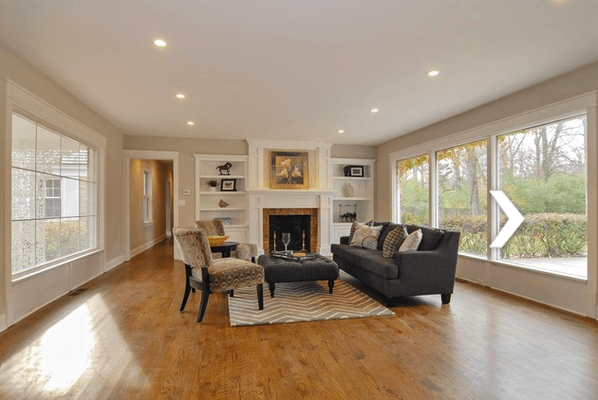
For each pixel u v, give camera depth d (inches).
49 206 150.9
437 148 218.1
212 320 126.8
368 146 301.9
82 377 85.0
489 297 158.6
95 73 134.8
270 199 278.5
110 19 95.9
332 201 289.4
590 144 128.3
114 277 199.0
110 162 222.4
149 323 123.1
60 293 157.1
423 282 144.7
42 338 108.9
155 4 88.9
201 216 277.7
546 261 149.6
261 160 276.5
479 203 187.8
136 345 104.0
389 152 278.5
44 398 76.0
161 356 96.7
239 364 92.0
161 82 144.9
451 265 147.9
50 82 142.6
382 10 92.4
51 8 90.2
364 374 86.7
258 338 109.9
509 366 90.9
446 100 171.3
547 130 150.0
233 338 109.9
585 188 134.5
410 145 249.0
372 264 155.2
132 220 278.8
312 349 101.7
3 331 114.2
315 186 291.3
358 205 315.3
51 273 148.9
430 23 99.2
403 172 264.7
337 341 107.6
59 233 160.2
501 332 114.7
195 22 97.9
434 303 149.3
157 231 388.8
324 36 106.6
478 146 188.2
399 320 127.2
